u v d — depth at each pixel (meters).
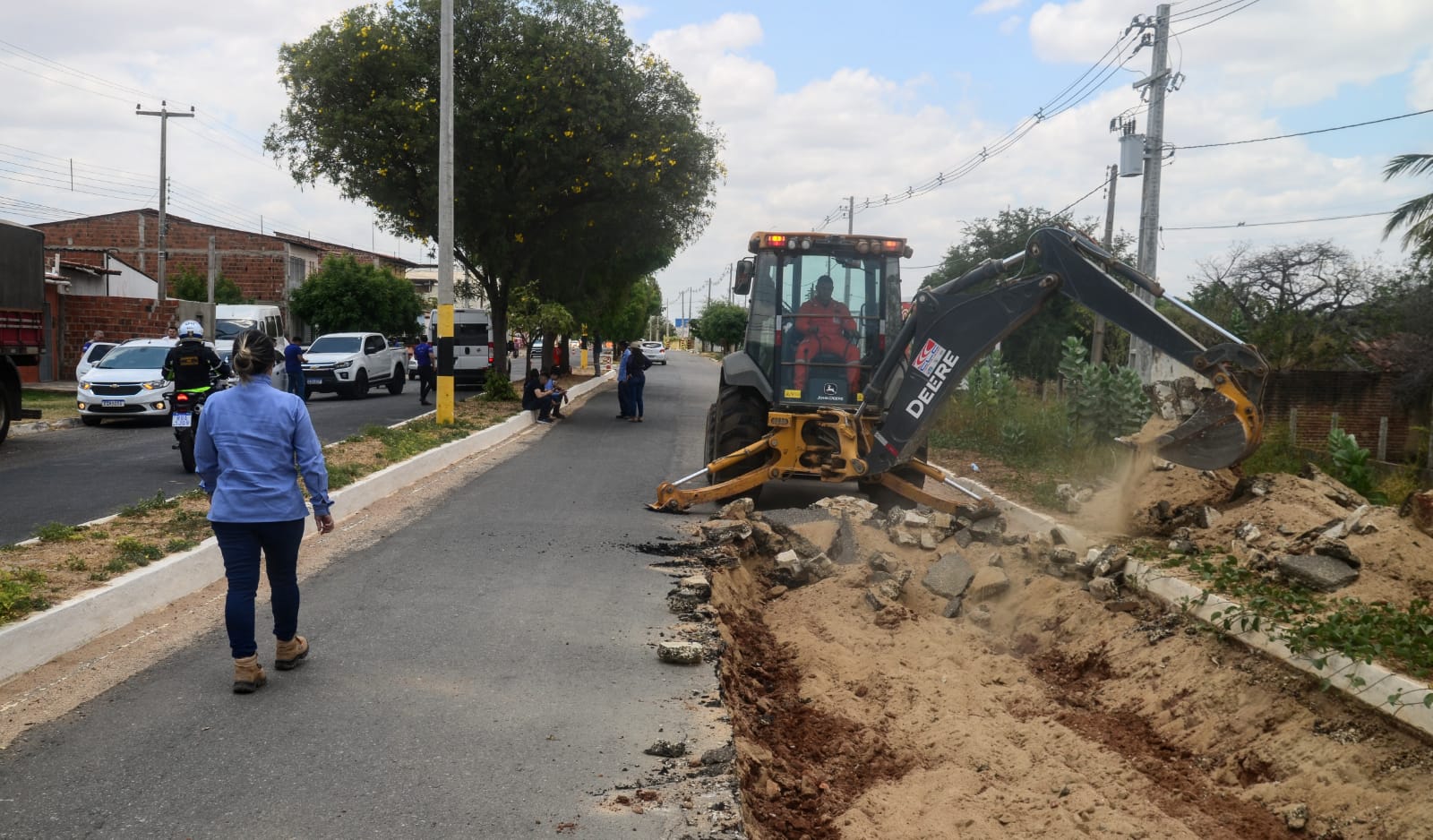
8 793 4.12
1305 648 5.38
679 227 26.88
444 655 6.01
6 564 6.96
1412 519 7.30
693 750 4.73
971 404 19.28
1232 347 7.95
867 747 5.38
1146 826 4.50
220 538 5.24
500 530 9.70
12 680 5.41
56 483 12.23
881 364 10.29
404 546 8.88
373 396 30.48
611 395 33.34
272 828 3.90
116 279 40.78
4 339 15.91
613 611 7.02
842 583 8.33
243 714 5.02
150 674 5.55
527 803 4.16
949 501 10.83
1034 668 6.91
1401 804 4.40
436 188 23.44
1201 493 8.97
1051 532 8.47
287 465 5.38
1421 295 25.16
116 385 19.80
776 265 11.67
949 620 7.77
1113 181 29.33
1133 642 6.65
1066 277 8.76
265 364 5.40
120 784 4.24
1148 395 9.20
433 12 23.31
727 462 11.24
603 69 23.53
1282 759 5.02
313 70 23.23
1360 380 23.88
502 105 22.52
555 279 29.95
